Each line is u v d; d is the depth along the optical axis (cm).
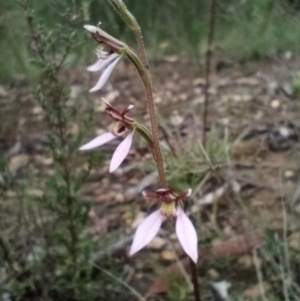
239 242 16
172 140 20
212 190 18
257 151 20
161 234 17
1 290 15
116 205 18
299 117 22
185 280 15
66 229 15
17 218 16
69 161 16
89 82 23
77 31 17
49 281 15
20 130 22
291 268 15
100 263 15
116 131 10
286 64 27
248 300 14
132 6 30
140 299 15
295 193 17
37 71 23
